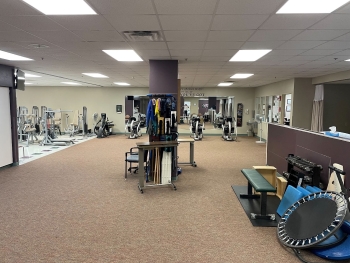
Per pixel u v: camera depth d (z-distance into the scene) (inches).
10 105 253.3
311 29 136.6
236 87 528.4
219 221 134.0
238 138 486.3
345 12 112.0
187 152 334.6
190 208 150.8
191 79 377.7
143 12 113.5
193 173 230.7
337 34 145.2
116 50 188.1
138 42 165.2
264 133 466.3
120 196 170.4
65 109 537.0
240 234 120.6
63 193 175.2
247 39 156.9
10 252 104.1
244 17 119.3
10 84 251.6
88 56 211.2
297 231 109.3
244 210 148.1
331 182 135.6
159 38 155.8
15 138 255.9
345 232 104.4
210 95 534.3
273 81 402.9
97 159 288.2
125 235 118.6
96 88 533.6
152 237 117.1
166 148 191.2
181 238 116.4
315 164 145.9
